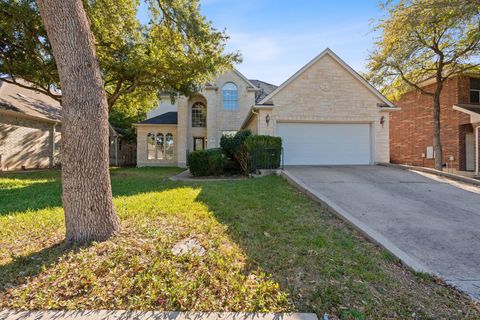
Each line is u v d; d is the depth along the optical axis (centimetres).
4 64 1093
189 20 1016
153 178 1112
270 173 1020
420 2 987
